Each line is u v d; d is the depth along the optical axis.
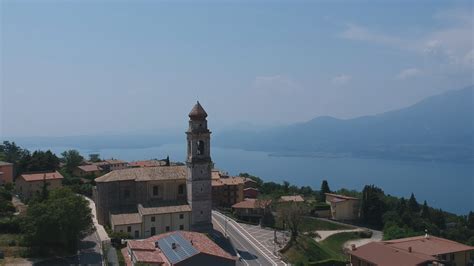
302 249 163.62
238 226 194.75
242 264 145.25
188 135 167.12
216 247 134.00
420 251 129.88
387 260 120.38
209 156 168.50
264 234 184.25
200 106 168.25
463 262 132.25
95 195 177.25
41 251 132.88
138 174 170.25
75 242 141.25
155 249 133.12
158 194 170.12
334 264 147.12
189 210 165.12
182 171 175.62
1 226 145.38
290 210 174.75
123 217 159.38
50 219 132.25
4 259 127.44
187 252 123.00
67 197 142.75
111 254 136.75
